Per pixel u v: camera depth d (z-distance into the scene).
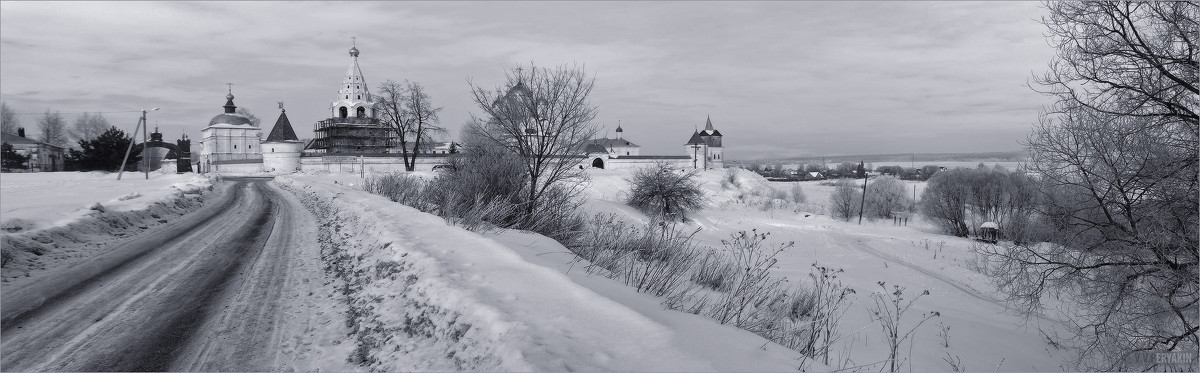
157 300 8.05
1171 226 9.98
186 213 22.80
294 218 20.28
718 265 10.55
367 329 6.26
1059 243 11.34
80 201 23.55
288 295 8.26
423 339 5.55
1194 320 10.02
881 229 42.03
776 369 4.39
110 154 79.88
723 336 5.25
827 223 43.78
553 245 11.10
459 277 6.88
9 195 28.59
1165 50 10.41
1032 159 11.42
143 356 5.74
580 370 4.04
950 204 39.62
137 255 12.09
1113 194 10.30
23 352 5.87
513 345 4.46
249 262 11.13
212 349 5.94
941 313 12.87
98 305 7.78
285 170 89.62
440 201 16.52
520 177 16.09
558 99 16.50
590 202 32.62
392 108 75.19
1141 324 10.27
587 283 6.92
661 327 4.90
